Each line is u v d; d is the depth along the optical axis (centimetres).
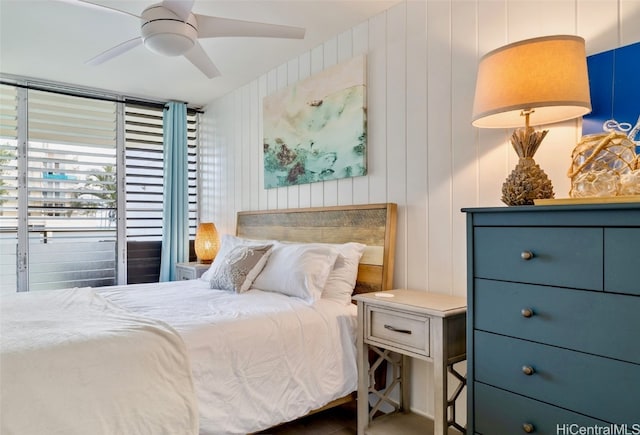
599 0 173
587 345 125
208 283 318
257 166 392
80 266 421
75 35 299
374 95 272
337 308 230
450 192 228
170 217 458
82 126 423
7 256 386
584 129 175
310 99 320
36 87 395
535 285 138
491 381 150
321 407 211
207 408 169
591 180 149
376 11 267
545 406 134
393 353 238
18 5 256
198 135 501
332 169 299
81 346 151
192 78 392
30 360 141
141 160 455
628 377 116
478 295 155
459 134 224
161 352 162
